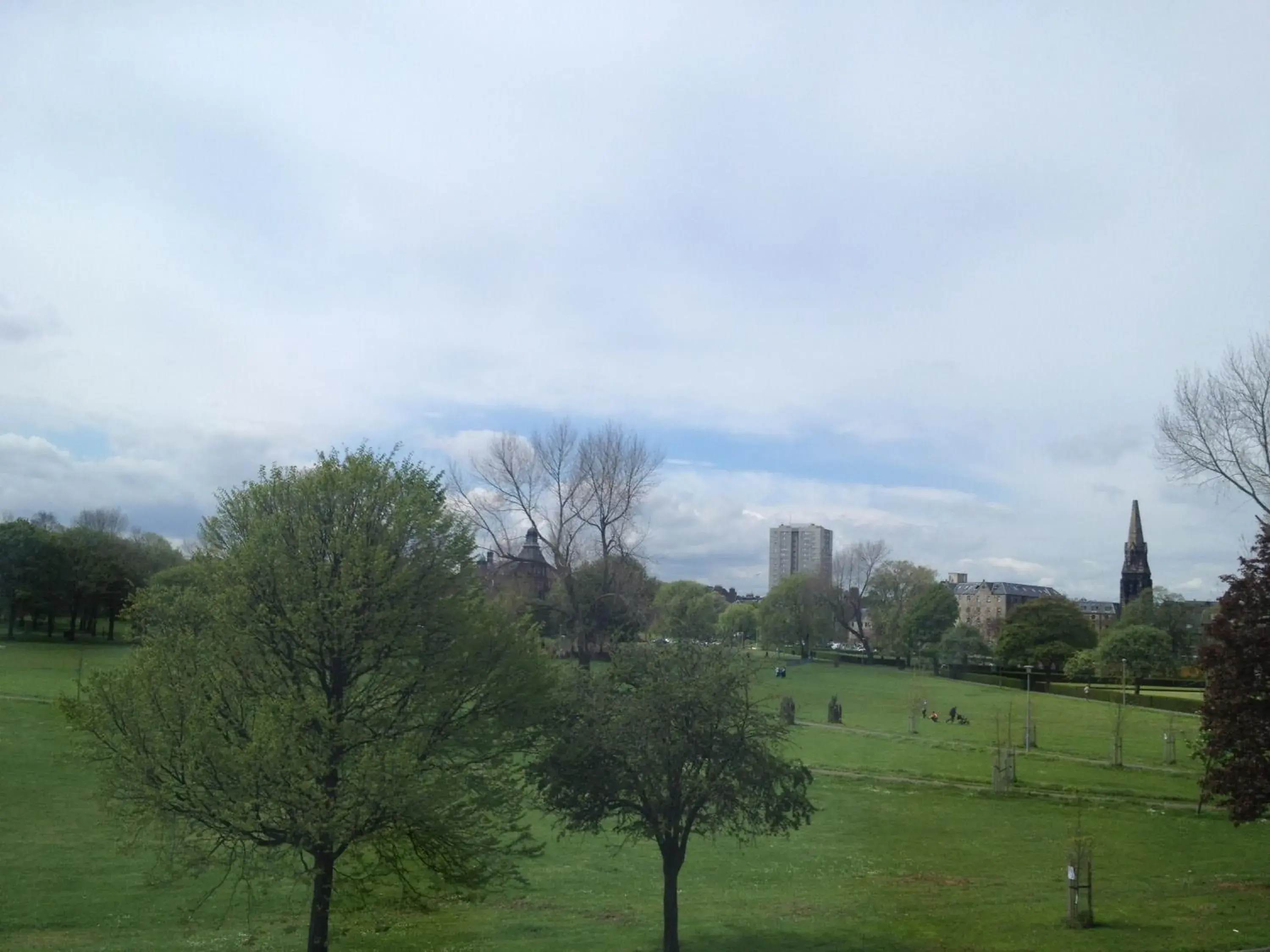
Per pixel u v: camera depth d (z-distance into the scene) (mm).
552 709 24234
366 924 26672
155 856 31094
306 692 20984
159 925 25953
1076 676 120500
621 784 23750
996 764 49719
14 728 51531
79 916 26359
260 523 22094
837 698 88375
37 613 110812
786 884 31203
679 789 23859
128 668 21344
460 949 23969
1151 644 103125
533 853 23547
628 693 24703
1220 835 38688
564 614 64688
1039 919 25938
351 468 23172
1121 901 27750
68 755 24516
